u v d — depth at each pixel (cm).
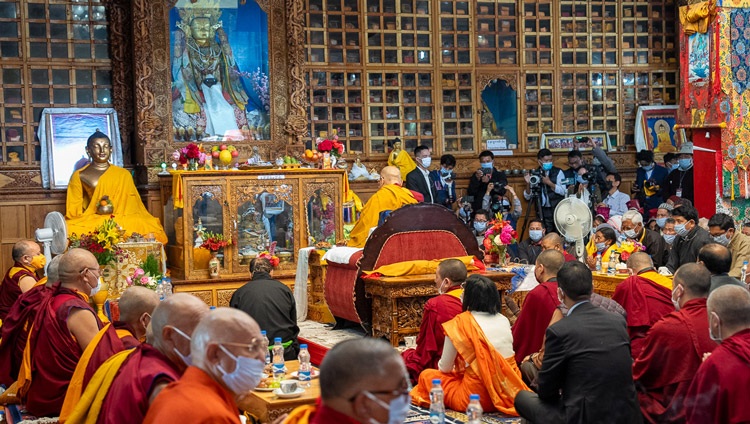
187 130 1305
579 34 1571
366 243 891
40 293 688
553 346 516
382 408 286
